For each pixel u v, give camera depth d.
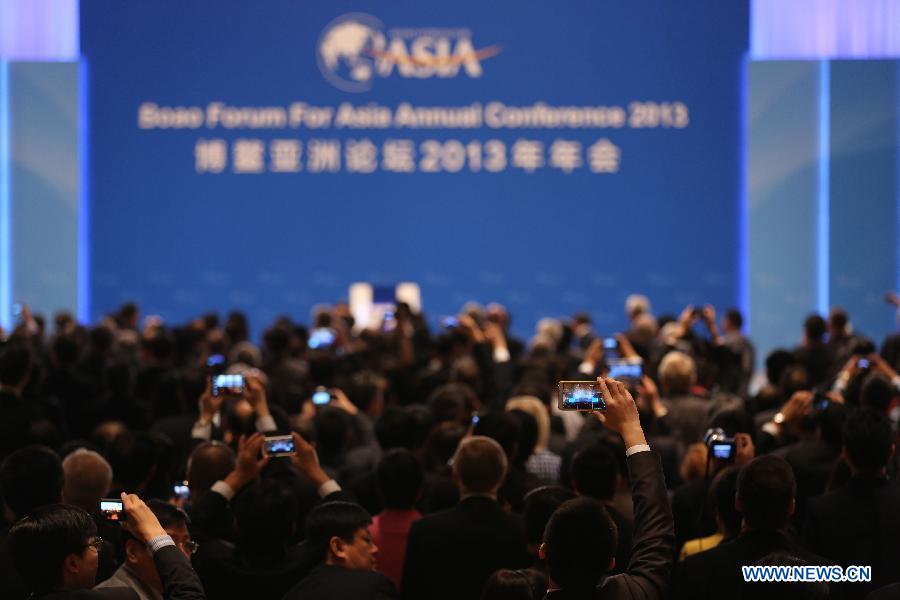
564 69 24.28
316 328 16.56
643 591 4.48
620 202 24.36
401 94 24.41
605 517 4.54
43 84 24.28
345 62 24.36
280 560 5.89
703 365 11.95
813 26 23.98
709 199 24.28
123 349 15.28
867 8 23.89
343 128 24.45
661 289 24.41
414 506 7.45
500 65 24.34
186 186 24.45
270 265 24.55
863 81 23.92
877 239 24.03
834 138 24.03
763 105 24.11
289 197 24.52
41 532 4.65
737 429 7.67
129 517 4.77
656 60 24.22
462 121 24.41
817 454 7.95
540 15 24.28
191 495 6.79
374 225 24.52
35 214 24.36
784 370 11.30
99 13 24.28
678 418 9.78
